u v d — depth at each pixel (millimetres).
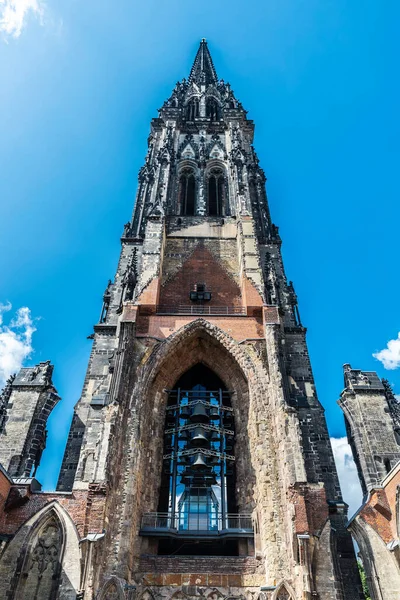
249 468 44188
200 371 54688
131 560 37281
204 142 82188
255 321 52094
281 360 47000
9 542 37094
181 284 59469
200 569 37812
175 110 86875
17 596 34688
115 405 42906
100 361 52312
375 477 42438
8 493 39031
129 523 38031
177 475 44188
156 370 48312
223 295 58438
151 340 49656
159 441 46438
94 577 33438
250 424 45938
